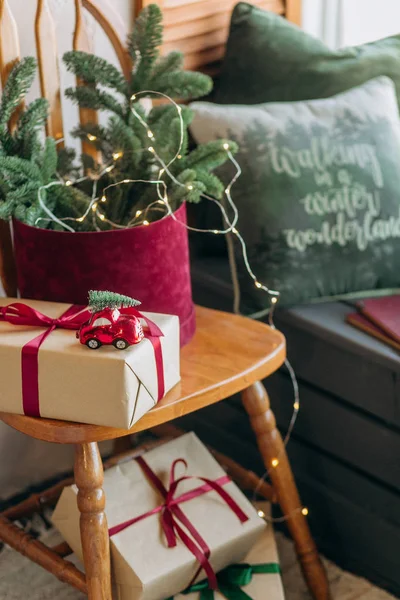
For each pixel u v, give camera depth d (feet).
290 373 5.04
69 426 3.55
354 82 5.55
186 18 5.49
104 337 3.43
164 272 4.00
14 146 4.07
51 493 4.87
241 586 4.36
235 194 4.83
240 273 4.91
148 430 6.04
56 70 4.48
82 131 4.39
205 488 4.44
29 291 4.04
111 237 3.77
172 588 4.19
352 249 4.91
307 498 5.22
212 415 5.66
